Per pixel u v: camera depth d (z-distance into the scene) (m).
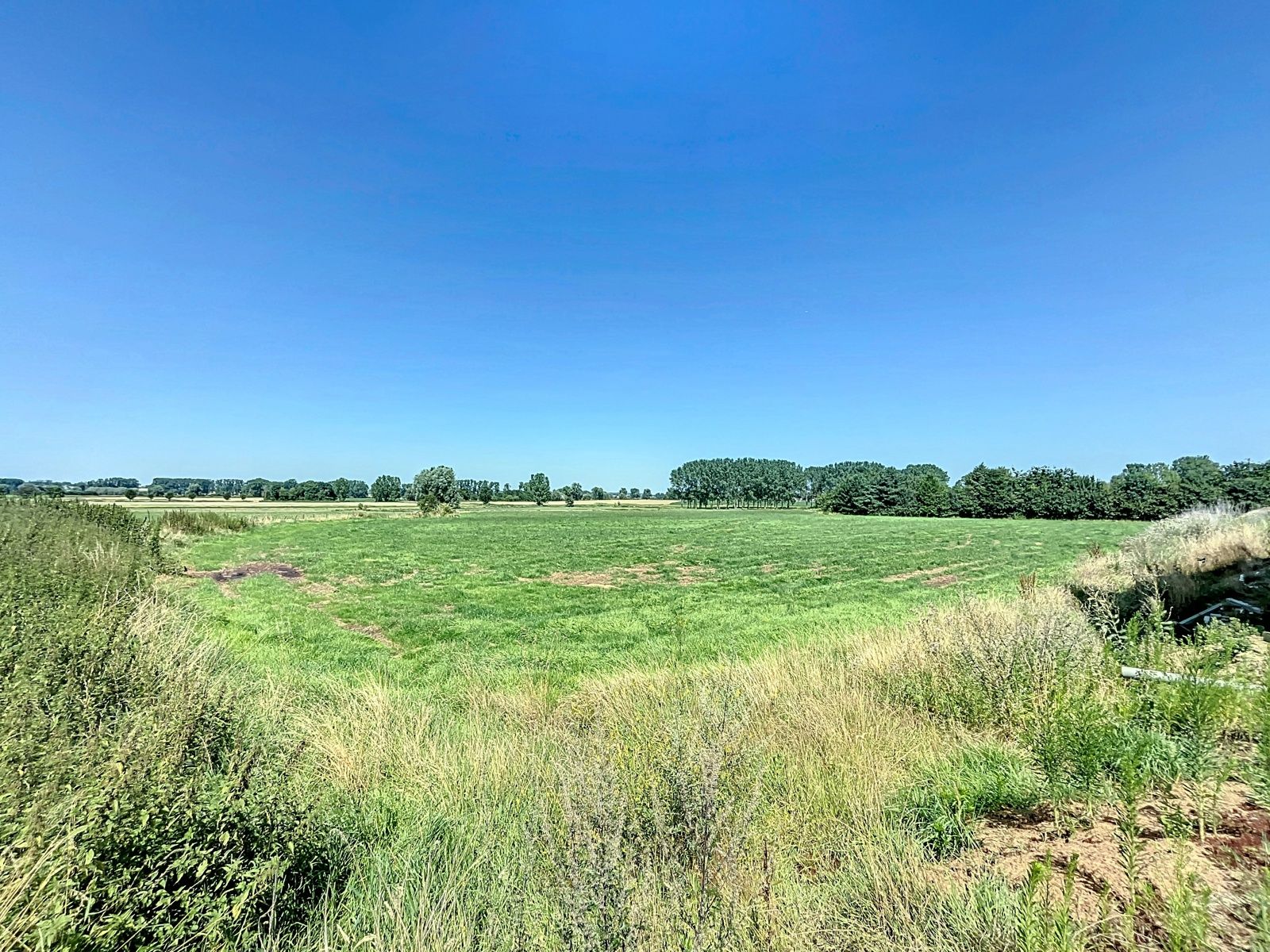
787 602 17.03
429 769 4.75
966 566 25.44
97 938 2.19
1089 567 16.23
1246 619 8.09
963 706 5.54
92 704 4.15
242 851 2.83
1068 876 2.14
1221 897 2.34
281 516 67.31
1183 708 4.11
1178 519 20.02
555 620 14.61
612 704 6.44
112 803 2.62
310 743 5.02
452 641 12.32
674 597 18.22
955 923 2.48
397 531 48.38
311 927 2.75
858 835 3.38
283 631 12.72
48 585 7.84
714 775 3.24
